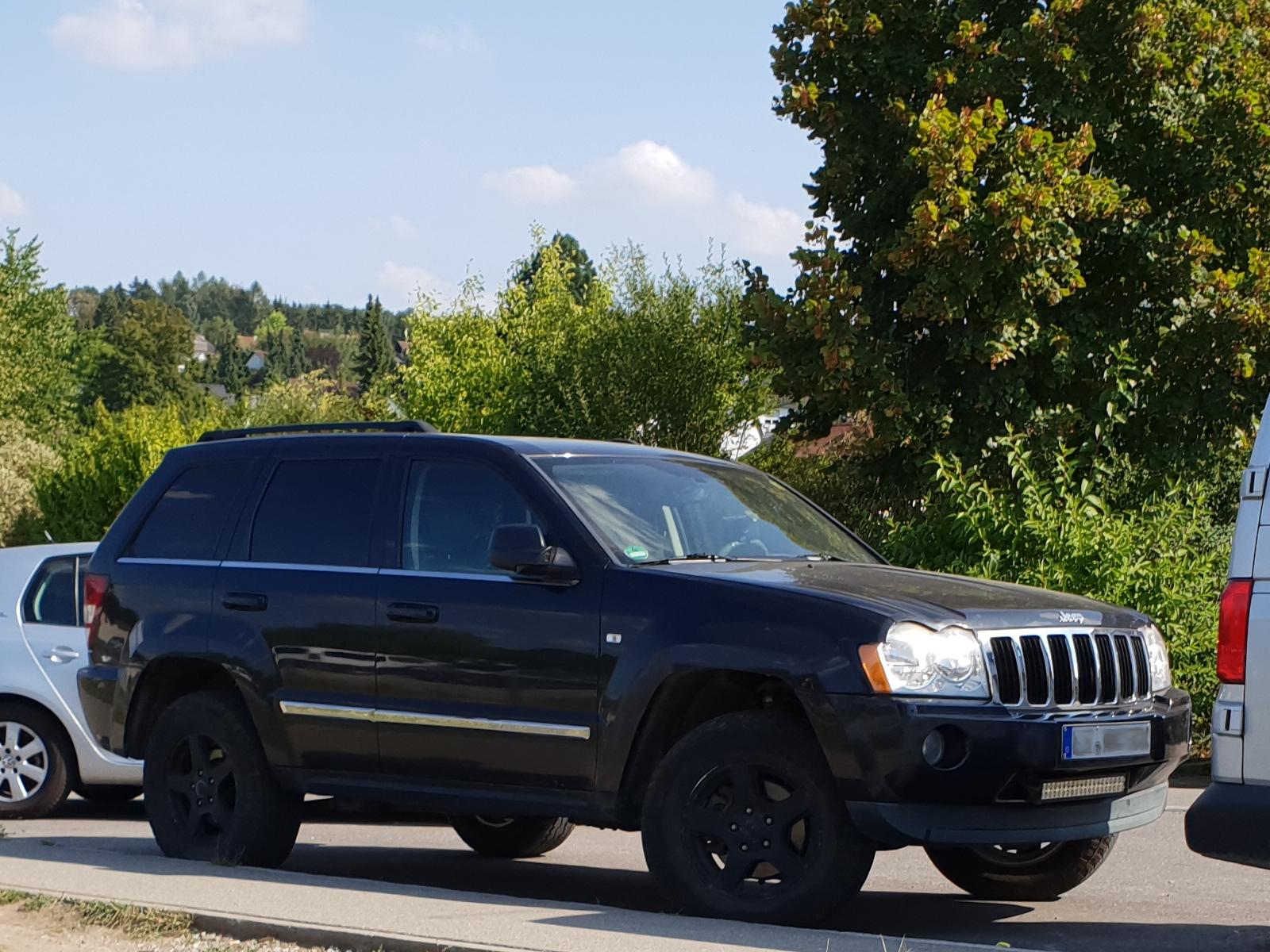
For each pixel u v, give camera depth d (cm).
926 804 559
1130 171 1834
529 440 713
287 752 721
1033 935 621
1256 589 506
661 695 613
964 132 1638
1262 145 1778
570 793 637
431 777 679
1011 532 1230
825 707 565
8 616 1080
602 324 2738
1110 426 1697
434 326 3828
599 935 536
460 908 597
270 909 596
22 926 605
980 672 570
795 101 1836
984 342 1669
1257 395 1772
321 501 739
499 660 651
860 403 1759
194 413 4803
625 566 637
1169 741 614
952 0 1895
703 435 2650
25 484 4088
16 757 1071
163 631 766
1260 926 639
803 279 1778
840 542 746
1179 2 1791
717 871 595
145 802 779
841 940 529
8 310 5984
